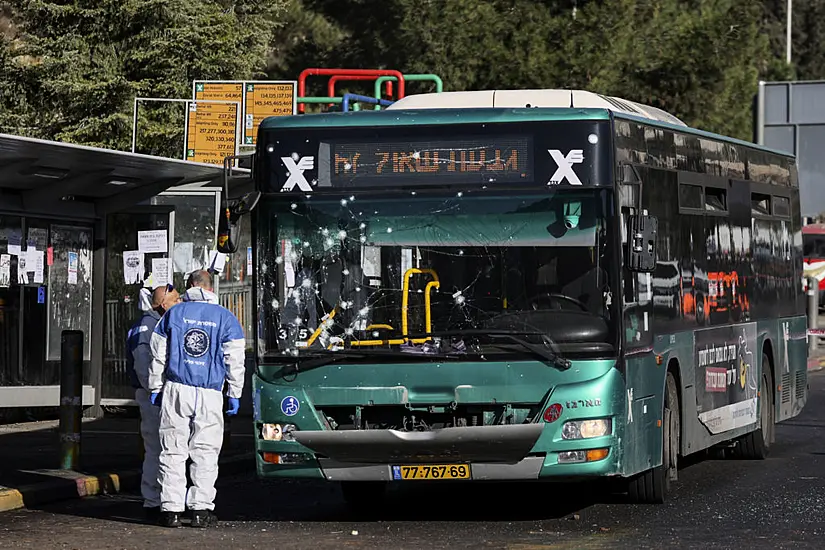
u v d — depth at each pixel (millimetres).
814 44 176875
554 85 85562
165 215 49125
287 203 28578
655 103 87438
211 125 58562
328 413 28188
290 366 28109
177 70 77375
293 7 100625
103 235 49031
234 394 28953
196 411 28781
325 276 28328
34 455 38781
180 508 28844
